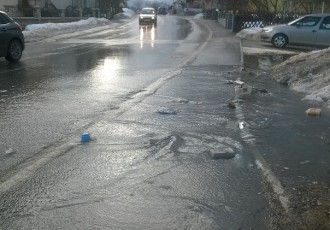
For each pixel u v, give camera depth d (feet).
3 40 46.47
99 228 12.24
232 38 84.53
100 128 21.61
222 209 13.37
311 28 66.54
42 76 37.91
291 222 12.45
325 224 12.28
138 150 18.44
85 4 171.83
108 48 64.54
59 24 107.14
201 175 15.93
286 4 104.78
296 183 15.34
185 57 53.06
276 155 18.21
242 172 16.26
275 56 55.42
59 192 14.42
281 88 33.73
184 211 13.23
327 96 29.25
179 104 27.25
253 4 107.45
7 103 26.96
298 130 21.99
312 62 36.42
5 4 126.31
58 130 21.24
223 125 22.56
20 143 19.24
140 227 12.30
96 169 16.34
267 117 24.52
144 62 48.11
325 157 18.06
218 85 34.09
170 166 16.74
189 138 20.21
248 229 12.21
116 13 202.69
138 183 15.17
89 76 38.06
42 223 12.48
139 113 24.76
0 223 12.48
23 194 14.26
